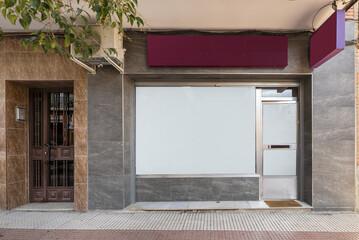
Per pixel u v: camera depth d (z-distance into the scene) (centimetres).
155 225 388
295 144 509
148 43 444
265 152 513
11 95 470
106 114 457
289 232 359
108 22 299
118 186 455
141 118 513
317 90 453
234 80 505
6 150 458
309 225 383
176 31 459
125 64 458
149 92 514
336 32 342
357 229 369
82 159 457
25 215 436
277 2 367
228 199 505
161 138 514
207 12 395
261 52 444
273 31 460
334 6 361
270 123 514
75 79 458
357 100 454
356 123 453
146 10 388
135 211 452
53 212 452
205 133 514
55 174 514
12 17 242
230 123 514
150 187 507
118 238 344
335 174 448
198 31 459
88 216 429
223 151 512
